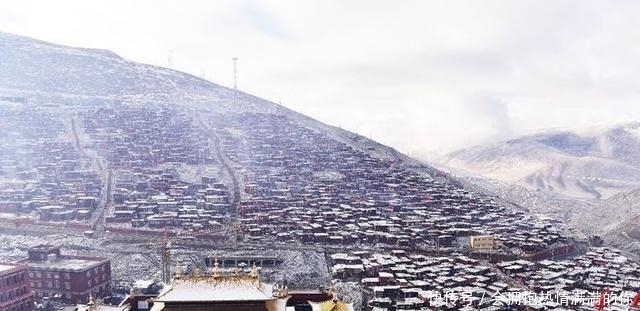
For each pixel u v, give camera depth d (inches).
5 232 7273.6
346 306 3127.5
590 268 6815.9
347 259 6486.2
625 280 6294.3
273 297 2450.8
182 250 6609.3
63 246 6692.9
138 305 3422.7
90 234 7106.3
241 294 2363.4
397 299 5423.2
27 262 5383.9
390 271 6176.2
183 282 2417.6
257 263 6417.3
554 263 6963.6
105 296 5364.2
